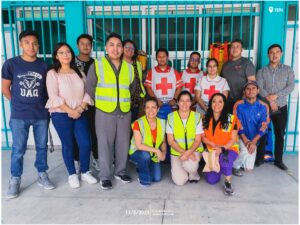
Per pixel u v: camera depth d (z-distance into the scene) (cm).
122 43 287
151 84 343
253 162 324
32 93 269
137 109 334
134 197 270
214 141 291
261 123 323
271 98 333
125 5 386
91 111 325
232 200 262
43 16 402
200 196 270
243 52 392
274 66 340
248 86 317
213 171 291
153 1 382
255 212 240
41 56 413
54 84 272
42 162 292
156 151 284
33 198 271
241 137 324
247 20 386
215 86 334
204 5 373
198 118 291
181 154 287
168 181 307
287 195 271
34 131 286
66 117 278
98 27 403
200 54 378
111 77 274
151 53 401
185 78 360
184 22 393
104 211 245
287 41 384
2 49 414
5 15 404
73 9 380
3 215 242
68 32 387
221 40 385
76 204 258
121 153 301
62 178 319
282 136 340
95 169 346
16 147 274
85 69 319
